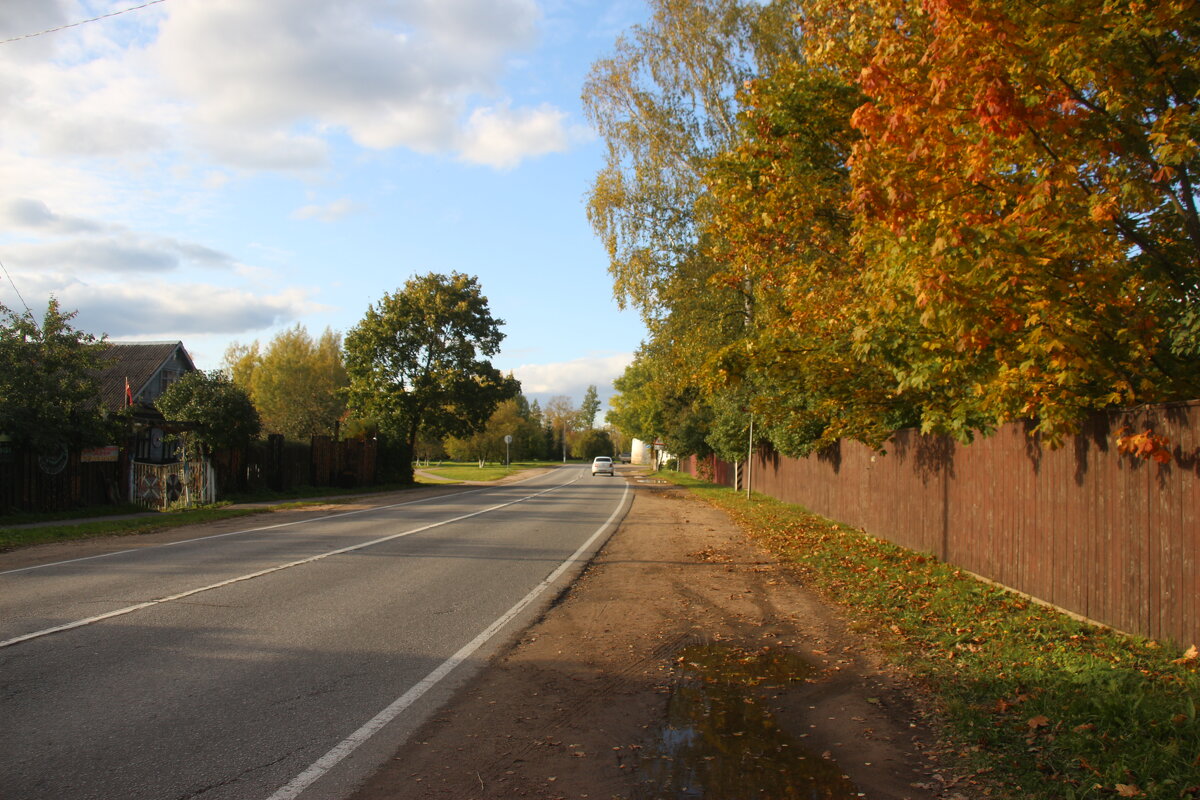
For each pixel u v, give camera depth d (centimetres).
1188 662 584
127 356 4128
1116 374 696
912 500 1311
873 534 1556
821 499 2095
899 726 515
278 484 3169
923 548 1251
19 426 1842
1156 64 674
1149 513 661
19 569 1135
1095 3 668
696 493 3556
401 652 695
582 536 1666
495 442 9844
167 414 2566
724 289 2300
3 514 1853
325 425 6053
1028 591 876
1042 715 507
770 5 2255
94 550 1363
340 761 452
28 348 1938
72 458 2066
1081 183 743
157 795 401
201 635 738
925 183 755
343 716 528
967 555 1059
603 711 551
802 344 1193
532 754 470
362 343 4675
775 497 2948
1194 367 705
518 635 771
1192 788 397
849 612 877
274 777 427
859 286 1130
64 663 639
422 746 479
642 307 2531
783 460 2750
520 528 1820
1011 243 661
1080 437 763
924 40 906
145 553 1319
